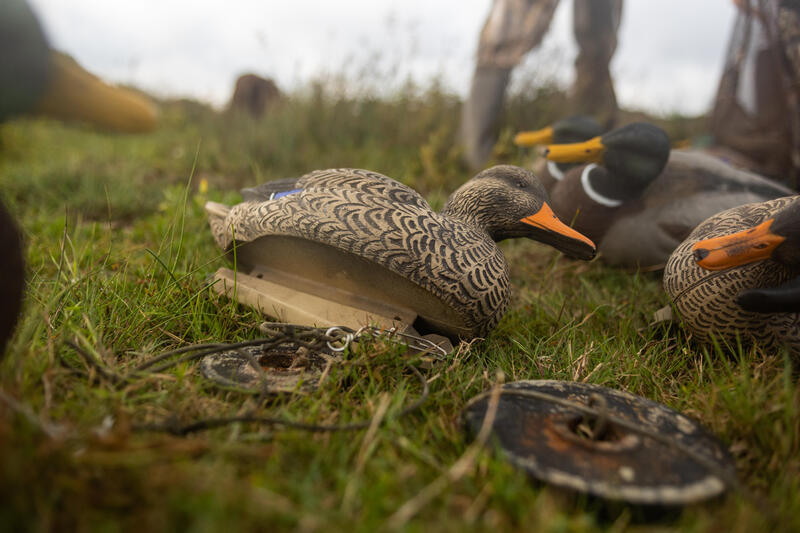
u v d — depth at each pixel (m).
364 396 0.34
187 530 0.21
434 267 0.37
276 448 0.27
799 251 0.34
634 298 0.51
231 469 0.25
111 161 1.15
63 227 0.64
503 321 0.49
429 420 0.31
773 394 0.34
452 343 0.42
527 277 0.62
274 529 0.22
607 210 0.57
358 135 1.24
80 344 0.36
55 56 0.20
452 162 1.03
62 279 0.47
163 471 0.24
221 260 0.53
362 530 0.22
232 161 1.16
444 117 1.20
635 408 0.32
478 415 0.30
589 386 0.34
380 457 0.28
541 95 1.16
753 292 0.34
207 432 0.29
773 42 0.82
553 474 0.26
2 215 0.25
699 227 0.44
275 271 0.46
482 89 1.04
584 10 1.05
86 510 0.22
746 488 0.27
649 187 0.57
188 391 0.33
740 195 0.55
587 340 0.45
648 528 0.25
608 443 0.28
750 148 0.90
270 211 0.41
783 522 0.25
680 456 0.28
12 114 0.20
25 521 0.21
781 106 0.86
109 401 0.30
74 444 0.25
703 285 0.39
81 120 0.21
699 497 0.25
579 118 0.70
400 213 0.38
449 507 0.25
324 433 0.30
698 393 0.36
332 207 0.38
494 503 0.25
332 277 0.42
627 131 0.55
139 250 0.60
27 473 0.22
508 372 0.40
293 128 1.22
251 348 0.39
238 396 0.34
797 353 0.38
